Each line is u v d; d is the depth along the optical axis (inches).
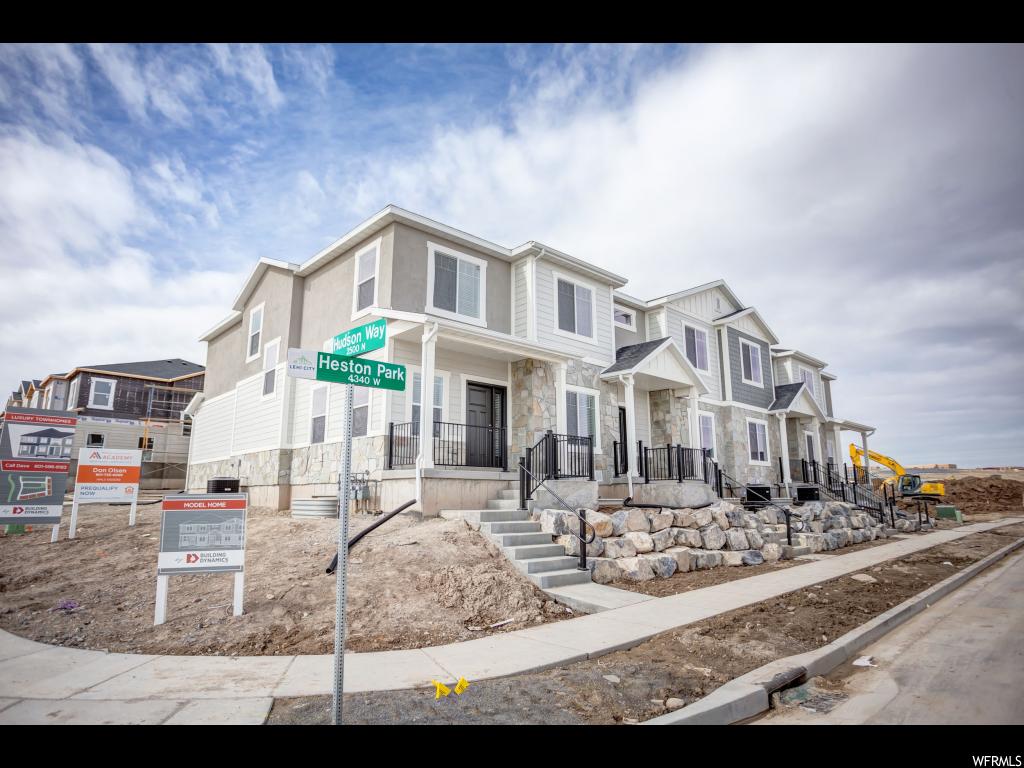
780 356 1079.6
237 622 263.6
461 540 379.9
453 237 583.2
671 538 454.3
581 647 239.0
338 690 153.5
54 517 433.4
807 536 574.2
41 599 299.6
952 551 592.7
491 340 519.5
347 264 612.7
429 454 454.6
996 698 199.3
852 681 223.9
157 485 1208.2
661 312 807.1
